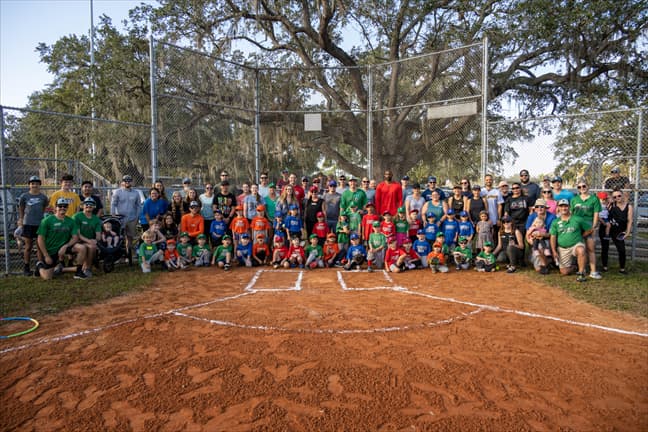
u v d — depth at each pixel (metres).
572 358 3.88
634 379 3.46
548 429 2.76
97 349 4.17
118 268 8.71
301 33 18.92
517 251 8.33
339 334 4.57
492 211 8.96
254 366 3.74
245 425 2.82
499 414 2.94
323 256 9.17
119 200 8.77
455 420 2.86
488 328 4.76
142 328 4.80
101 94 17.69
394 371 3.62
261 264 9.35
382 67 12.61
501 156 12.98
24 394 3.28
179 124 10.77
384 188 9.63
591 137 12.45
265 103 12.87
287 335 4.54
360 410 2.99
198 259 9.10
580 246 7.33
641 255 9.73
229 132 12.05
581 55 16.34
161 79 10.39
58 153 17.34
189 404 3.10
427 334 4.56
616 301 5.89
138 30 17.11
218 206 9.58
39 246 7.41
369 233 9.19
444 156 12.05
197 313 5.41
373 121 13.09
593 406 3.04
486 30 16.17
